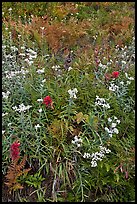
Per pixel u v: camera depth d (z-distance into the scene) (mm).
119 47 5918
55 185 3604
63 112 4094
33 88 4352
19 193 3576
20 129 3857
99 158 3547
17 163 3691
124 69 4957
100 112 4188
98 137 3920
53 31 5910
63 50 5738
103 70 4922
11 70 4668
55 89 4449
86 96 4434
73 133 3982
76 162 3709
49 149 3738
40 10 6645
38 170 3676
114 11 6863
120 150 3830
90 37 6172
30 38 5816
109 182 3627
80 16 6707
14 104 4227
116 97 4375
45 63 5027
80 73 4941
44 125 4020
